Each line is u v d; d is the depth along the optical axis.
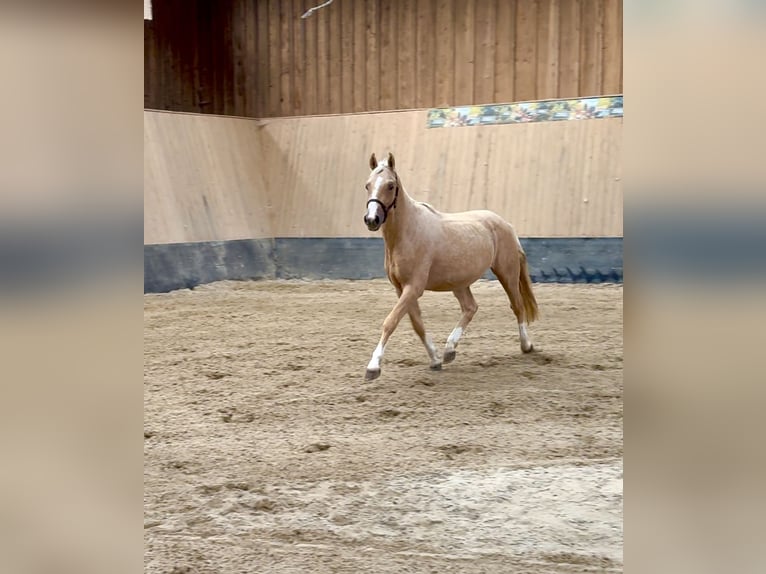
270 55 15.49
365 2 14.64
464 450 4.67
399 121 13.73
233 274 12.98
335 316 9.84
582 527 3.48
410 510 3.72
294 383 6.48
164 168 12.43
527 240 12.18
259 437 5.00
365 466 4.39
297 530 3.48
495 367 6.93
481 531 3.45
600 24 12.91
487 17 13.73
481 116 13.12
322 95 15.16
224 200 13.28
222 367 7.11
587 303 10.31
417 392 6.09
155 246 11.80
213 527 3.54
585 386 6.21
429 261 6.39
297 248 13.77
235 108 15.83
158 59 15.05
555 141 12.45
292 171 14.22
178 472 4.34
